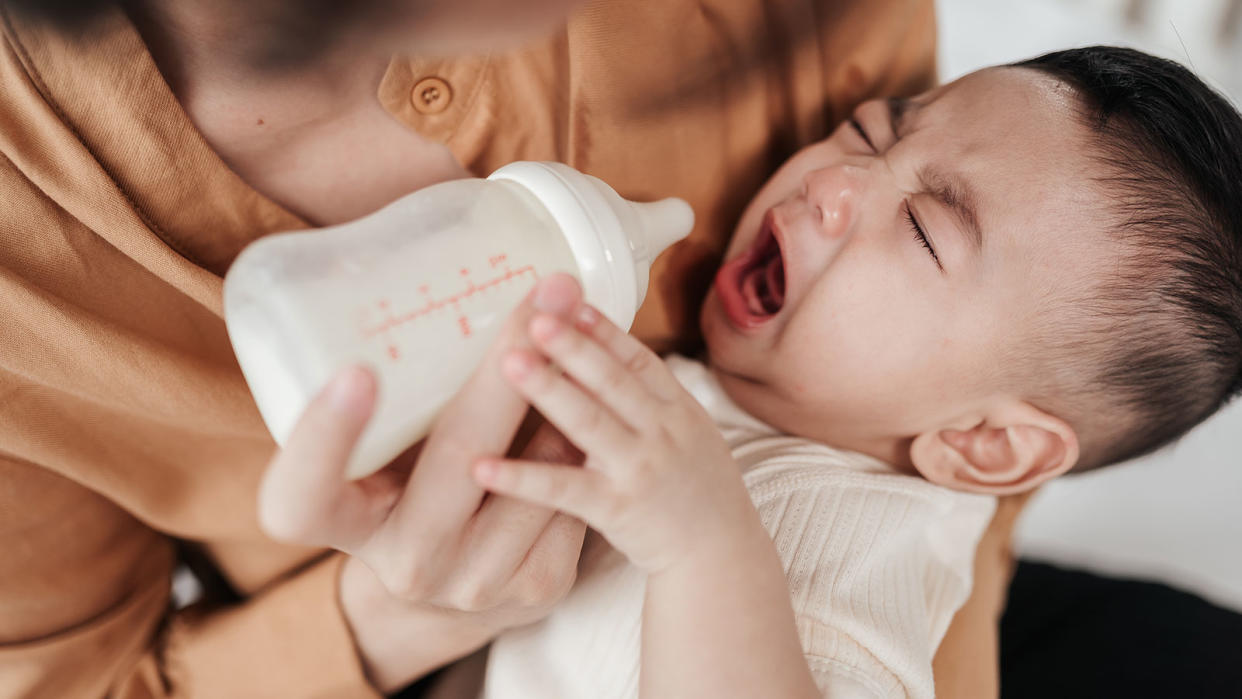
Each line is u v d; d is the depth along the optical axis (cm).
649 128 71
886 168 80
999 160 77
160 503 73
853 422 85
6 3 42
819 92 86
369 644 76
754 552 55
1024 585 109
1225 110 81
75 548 71
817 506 76
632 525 51
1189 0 199
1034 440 81
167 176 54
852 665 67
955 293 77
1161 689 93
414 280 46
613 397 46
